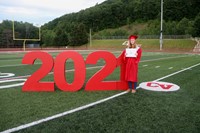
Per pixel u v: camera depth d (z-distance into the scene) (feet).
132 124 11.18
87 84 18.61
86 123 11.21
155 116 12.41
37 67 35.42
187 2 219.20
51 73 27.76
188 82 23.16
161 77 26.23
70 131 10.23
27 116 12.09
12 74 27.53
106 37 190.49
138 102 15.17
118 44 161.48
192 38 144.87
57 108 13.57
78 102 14.97
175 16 221.25
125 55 18.16
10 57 58.18
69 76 26.08
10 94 16.92
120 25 263.08
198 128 10.86
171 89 19.54
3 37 120.47
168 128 10.78
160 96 16.99
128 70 17.97
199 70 33.53
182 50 128.16
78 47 170.40
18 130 10.30
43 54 17.97
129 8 265.54
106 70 18.70
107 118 11.96
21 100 15.25
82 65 18.10
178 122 11.58
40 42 156.97
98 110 13.29
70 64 40.55
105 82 18.88
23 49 109.60
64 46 173.78
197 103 15.19
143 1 258.98
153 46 142.72
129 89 18.42
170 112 13.15
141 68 35.19
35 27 106.93
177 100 15.88
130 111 13.19
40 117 11.98
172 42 141.49
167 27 179.11
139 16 261.24
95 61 18.45
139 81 23.38
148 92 18.31
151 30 193.57
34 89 18.07
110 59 18.61
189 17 217.36
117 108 13.73
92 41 180.14
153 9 250.37
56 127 10.68
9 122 11.22
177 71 32.01
